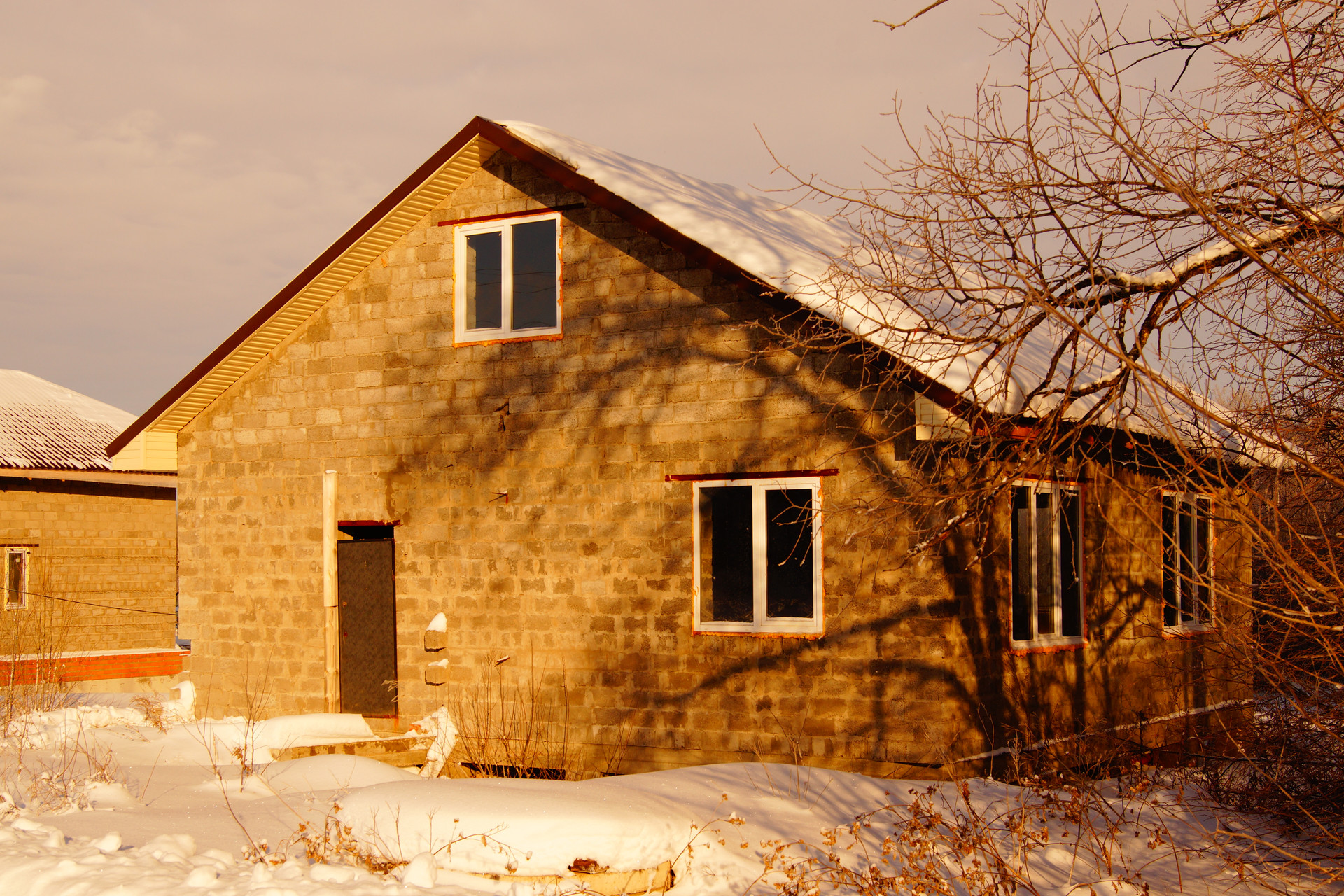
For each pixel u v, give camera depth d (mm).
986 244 6973
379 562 12953
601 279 11727
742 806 8047
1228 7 6527
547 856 6160
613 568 11461
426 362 12758
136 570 25547
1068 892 6480
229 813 8008
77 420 27516
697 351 11141
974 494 7762
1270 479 6652
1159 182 6418
